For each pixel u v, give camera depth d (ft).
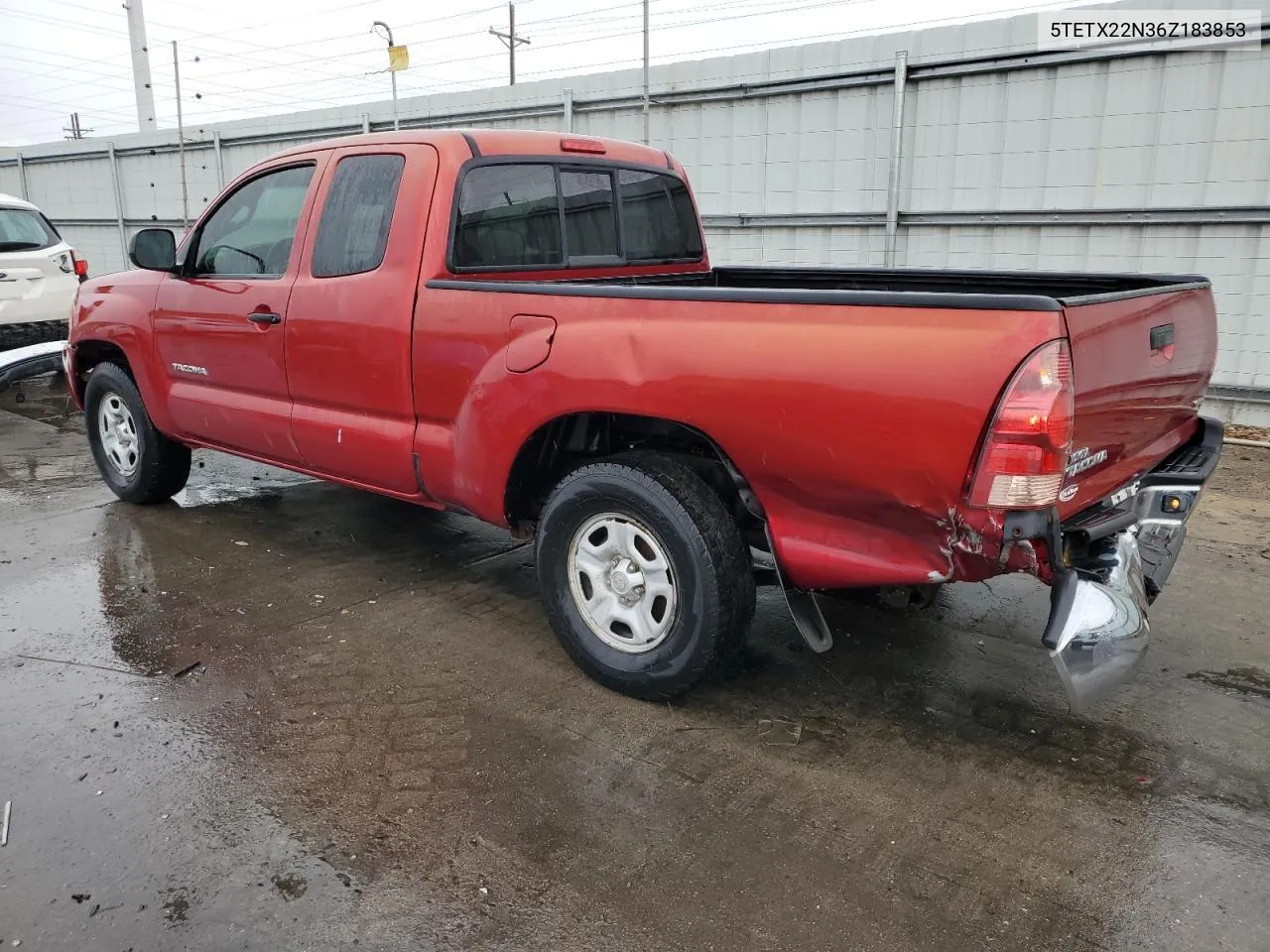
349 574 14.60
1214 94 23.27
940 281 13.99
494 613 13.15
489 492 11.33
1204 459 10.78
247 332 14.14
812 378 8.48
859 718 10.43
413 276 11.83
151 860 7.94
